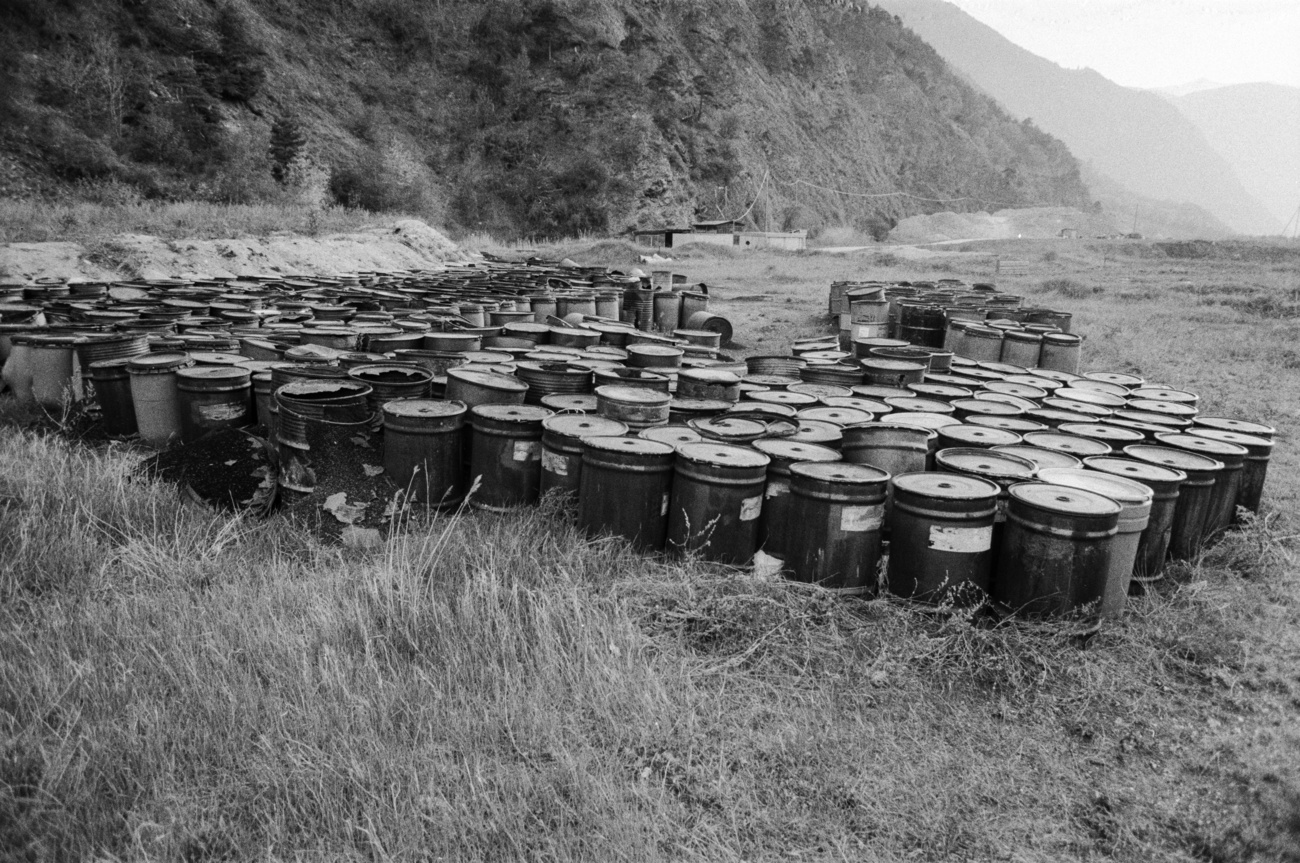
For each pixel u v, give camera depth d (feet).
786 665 15.31
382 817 11.03
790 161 348.59
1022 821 12.16
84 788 11.23
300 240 82.69
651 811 11.55
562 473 19.74
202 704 12.88
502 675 14.03
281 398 19.93
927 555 16.75
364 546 18.84
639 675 14.17
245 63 205.46
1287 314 73.51
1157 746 14.01
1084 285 92.53
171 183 162.91
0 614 15.25
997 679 15.29
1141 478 19.13
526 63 272.10
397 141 236.63
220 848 10.76
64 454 22.63
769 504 18.47
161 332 30.66
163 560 17.29
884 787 12.51
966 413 25.88
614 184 240.53
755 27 425.69
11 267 56.39
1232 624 17.84
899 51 647.56
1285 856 11.71
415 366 24.25
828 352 37.42
